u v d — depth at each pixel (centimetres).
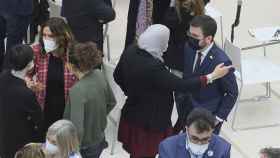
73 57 737
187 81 759
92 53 740
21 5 1088
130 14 1116
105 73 939
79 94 734
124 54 789
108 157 1002
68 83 808
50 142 666
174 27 988
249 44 1412
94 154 805
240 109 1160
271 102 1190
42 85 809
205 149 638
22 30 1122
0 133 779
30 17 1146
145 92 783
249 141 1062
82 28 1011
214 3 1620
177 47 1009
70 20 1005
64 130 664
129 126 825
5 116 753
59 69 809
